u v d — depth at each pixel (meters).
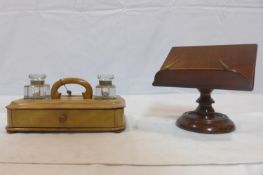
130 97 0.94
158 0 0.92
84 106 0.53
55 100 0.55
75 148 0.46
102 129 0.54
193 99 0.92
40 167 0.39
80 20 0.93
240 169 0.38
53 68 0.95
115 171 0.38
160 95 0.97
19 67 0.95
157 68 0.96
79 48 0.94
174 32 0.94
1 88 0.95
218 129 0.55
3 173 0.37
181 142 0.49
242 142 0.49
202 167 0.39
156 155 0.43
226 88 0.50
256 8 0.94
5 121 0.64
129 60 0.95
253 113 0.74
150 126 0.61
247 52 0.53
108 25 0.93
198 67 0.56
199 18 0.94
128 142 0.49
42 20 0.93
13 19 0.92
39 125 0.53
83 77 0.96
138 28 0.94
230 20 0.94
